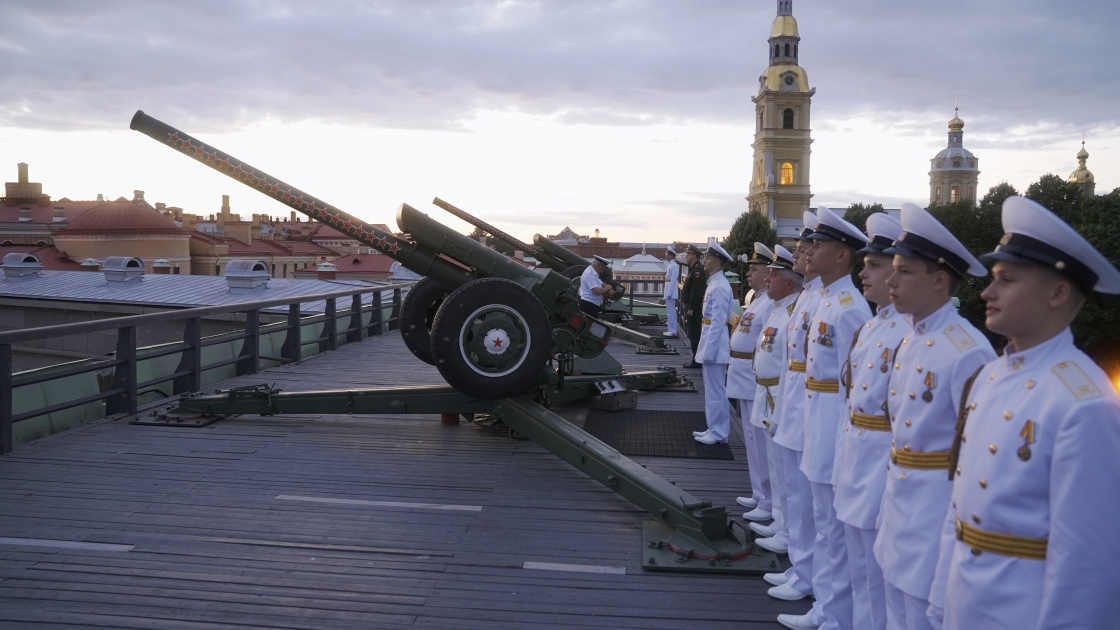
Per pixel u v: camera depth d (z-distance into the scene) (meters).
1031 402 1.95
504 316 6.20
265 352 11.20
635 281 27.97
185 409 7.52
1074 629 1.77
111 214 48.28
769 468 4.80
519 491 5.53
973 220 49.34
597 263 11.16
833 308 3.59
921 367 2.58
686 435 7.26
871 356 3.03
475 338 6.12
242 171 6.43
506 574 4.20
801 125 93.12
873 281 3.06
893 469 2.65
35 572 4.13
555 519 5.00
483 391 6.16
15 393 6.78
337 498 5.34
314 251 69.88
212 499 5.28
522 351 6.25
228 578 4.10
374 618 3.70
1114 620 1.77
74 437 6.76
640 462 6.45
